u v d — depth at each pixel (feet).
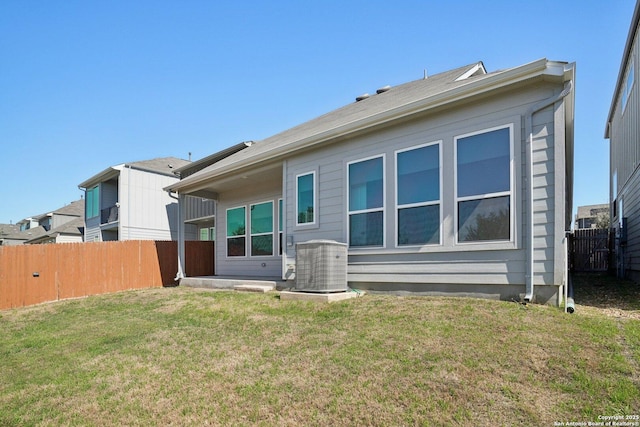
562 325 13.41
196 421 9.59
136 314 23.84
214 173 33.73
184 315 21.71
